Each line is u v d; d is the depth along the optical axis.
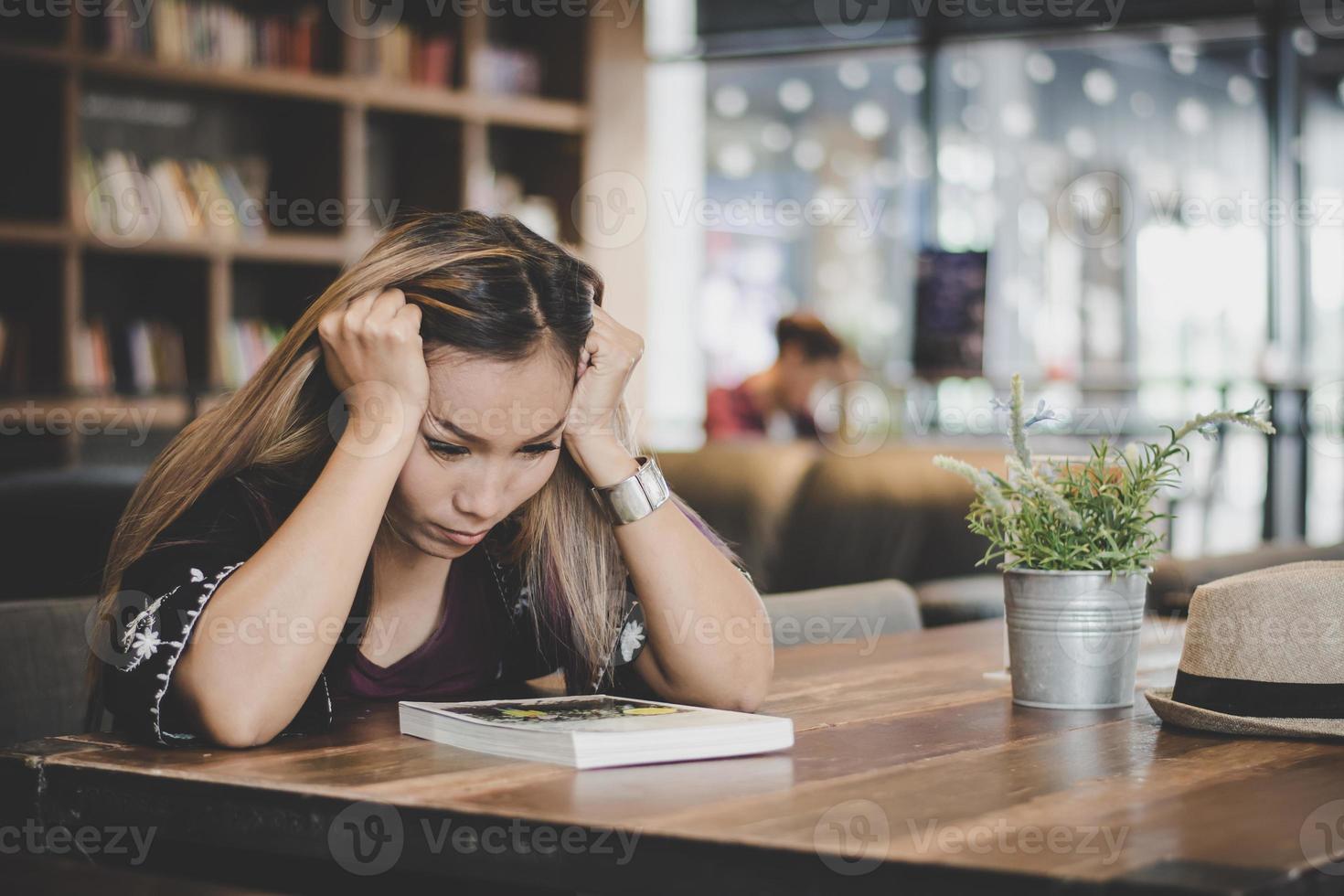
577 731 1.10
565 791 1.01
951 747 1.19
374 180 5.74
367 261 1.31
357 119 5.32
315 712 1.27
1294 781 1.05
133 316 5.14
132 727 1.22
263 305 5.45
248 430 1.36
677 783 1.04
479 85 5.69
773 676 1.64
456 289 1.25
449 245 1.29
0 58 4.50
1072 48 8.31
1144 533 1.42
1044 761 1.13
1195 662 1.29
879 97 7.84
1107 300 8.08
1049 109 8.21
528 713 1.22
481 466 1.28
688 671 1.40
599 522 1.49
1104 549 1.42
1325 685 1.22
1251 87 8.04
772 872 0.86
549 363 1.28
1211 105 8.23
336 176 5.31
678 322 7.54
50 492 2.36
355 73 5.32
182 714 1.21
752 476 3.76
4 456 4.55
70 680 1.60
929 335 5.12
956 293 5.09
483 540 1.53
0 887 0.94
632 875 0.90
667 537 1.41
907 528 3.57
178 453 1.36
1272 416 6.50
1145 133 8.48
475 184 5.64
